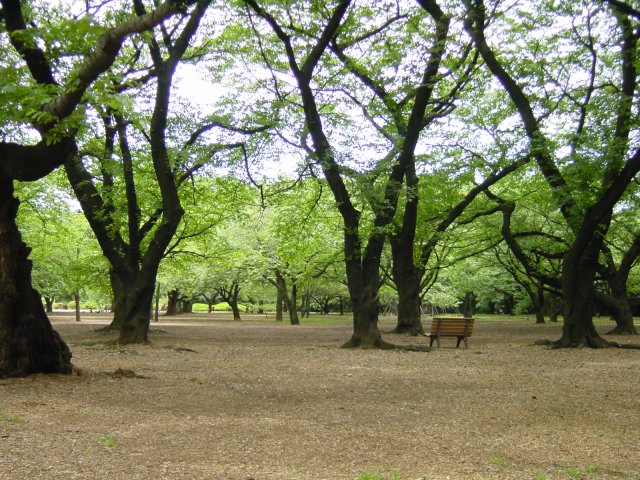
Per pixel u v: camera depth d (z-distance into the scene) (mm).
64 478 4945
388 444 6430
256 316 61438
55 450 5812
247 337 25250
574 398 9562
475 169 23344
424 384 10953
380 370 12953
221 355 16078
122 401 8656
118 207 22422
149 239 24062
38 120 8695
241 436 6637
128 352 16391
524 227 27422
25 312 10648
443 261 32312
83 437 6391
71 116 8859
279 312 47938
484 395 9797
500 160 21859
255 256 37469
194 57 23453
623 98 17453
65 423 7070
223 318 54250
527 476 5297
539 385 10953
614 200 17453
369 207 20859
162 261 30438
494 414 8203
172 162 18953
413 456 5953
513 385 10930
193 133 20031
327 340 23172
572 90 21562
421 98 17875
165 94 18734
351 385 10711
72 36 8820
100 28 8305
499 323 42750
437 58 17375
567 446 6461
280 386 10477
